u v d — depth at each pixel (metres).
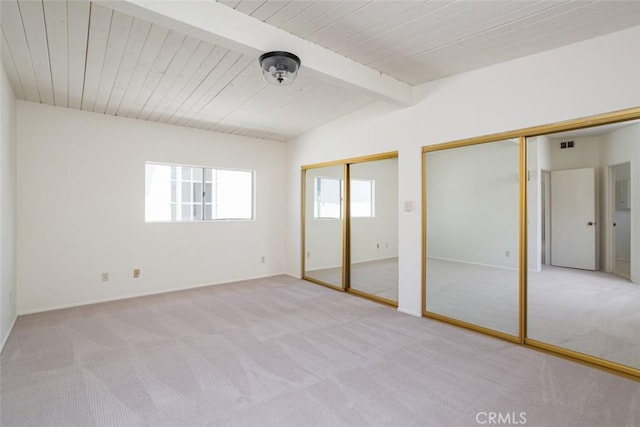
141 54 2.72
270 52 2.37
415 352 2.74
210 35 2.16
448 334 3.13
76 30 2.35
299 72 2.77
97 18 2.21
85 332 3.16
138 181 4.45
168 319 3.53
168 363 2.54
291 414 1.92
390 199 4.97
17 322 3.42
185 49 2.65
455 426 1.81
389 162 5.01
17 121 3.65
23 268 3.69
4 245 2.91
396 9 2.19
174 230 4.76
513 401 2.04
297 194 5.63
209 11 2.11
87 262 4.09
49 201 3.85
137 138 4.45
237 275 5.39
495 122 3.05
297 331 3.20
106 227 4.21
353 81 3.01
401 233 3.83
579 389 2.18
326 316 3.65
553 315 3.53
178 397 2.09
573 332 3.11
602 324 3.29
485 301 3.95
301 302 4.18
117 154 4.30
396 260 4.95
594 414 1.91
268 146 5.75
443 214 4.59
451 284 4.56
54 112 3.88
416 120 3.67
